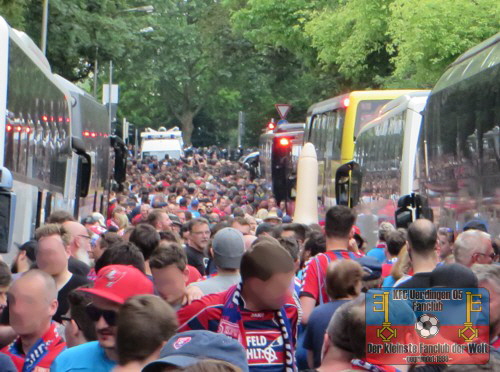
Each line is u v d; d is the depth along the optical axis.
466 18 55.38
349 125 53.22
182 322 13.01
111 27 79.31
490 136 24.58
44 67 33.06
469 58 28.16
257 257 12.59
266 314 12.86
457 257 17.44
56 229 18.77
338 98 56.06
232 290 13.02
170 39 176.62
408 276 16.48
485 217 25.28
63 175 40.25
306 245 20.53
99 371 11.25
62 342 13.03
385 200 42.25
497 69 24.12
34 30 76.25
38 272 12.98
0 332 13.77
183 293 14.49
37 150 30.92
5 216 19.81
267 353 12.79
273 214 33.75
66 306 16.62
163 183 77.50
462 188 27.84
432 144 32.12
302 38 98.00
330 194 57.25
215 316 12.91
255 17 99.12
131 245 15.16
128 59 87.06
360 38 76.62
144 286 11.48
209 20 159.25
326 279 14.46
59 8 75.56
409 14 56.09
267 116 175.75
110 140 73.19
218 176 122.88
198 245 25.05
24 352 13.27
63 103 40.16
